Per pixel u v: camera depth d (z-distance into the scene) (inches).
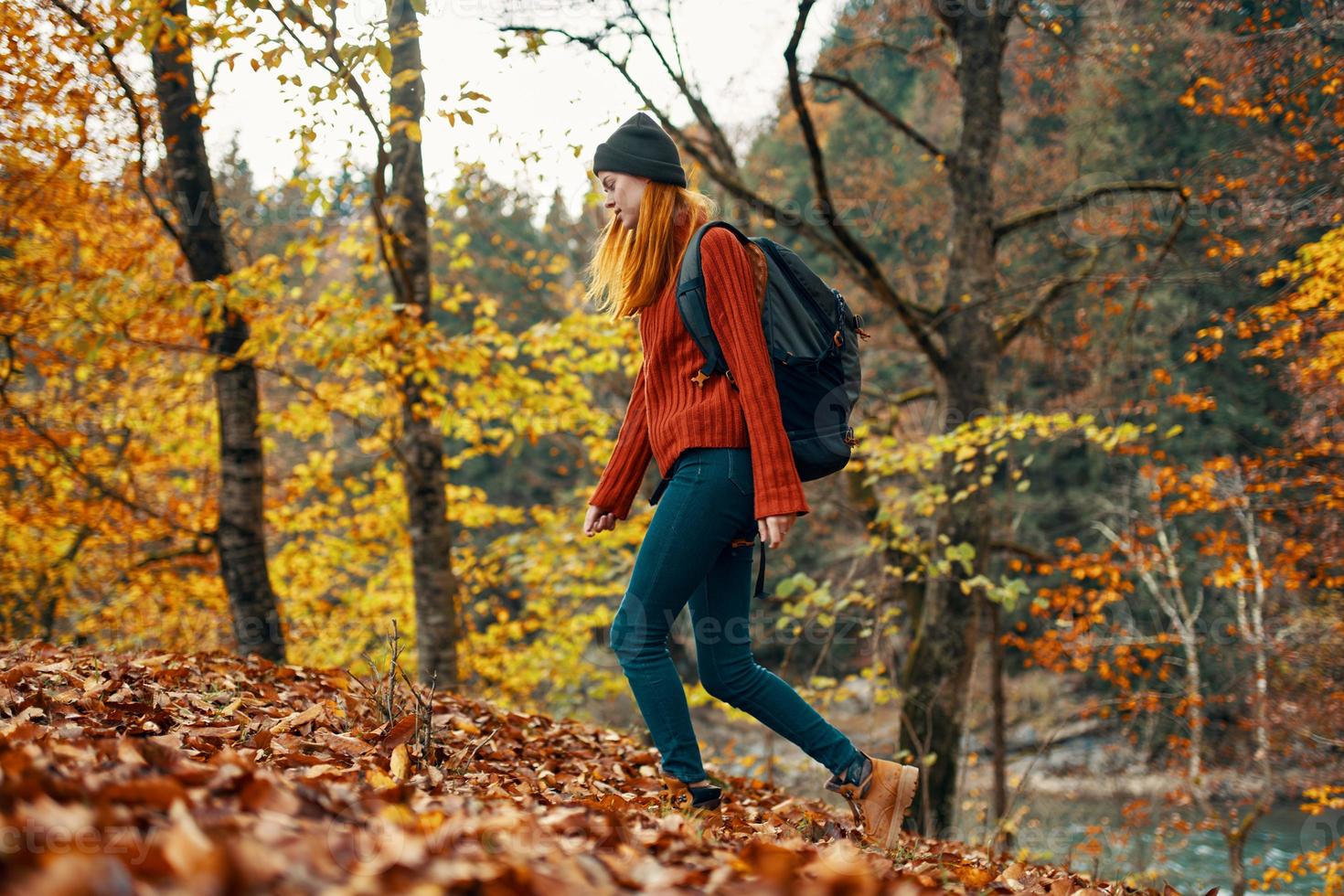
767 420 89.4
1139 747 621.9
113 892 35.9
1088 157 614.5
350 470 419.5
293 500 415.8
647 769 143.1
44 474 380.5
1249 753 507.8
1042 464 771.4
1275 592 479.5
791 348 92.5
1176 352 609.3
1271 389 572.4
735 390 92.9
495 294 469.4
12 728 78.9
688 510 92.0
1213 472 386.3
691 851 68.0
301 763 86.7
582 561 377.1
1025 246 609.0
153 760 67.4
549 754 136.3
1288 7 363.9
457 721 129.6
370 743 102.7
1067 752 647.1
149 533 415.8
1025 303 433.1
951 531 332.8
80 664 126.7
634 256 98.0
